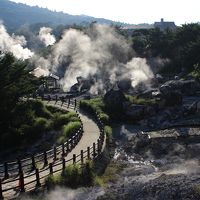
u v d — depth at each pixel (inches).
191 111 2062.0
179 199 928.3
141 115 2076.8
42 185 975.6
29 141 1715.1
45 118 1980.8
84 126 1765.5
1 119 1622.8
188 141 1574.8
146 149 1537.9
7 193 927.0
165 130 1748.3
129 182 1127.6
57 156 1286.9
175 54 3821.4
